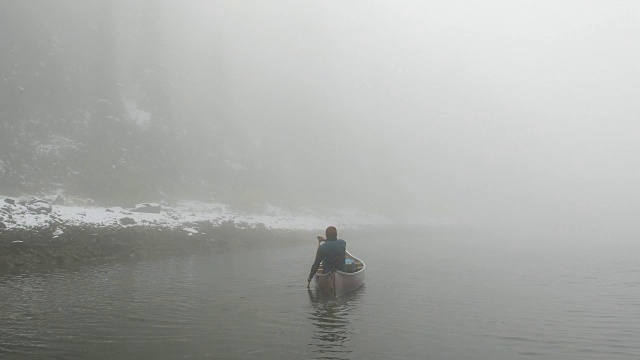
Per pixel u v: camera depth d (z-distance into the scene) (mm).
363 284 12602
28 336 7051
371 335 7293
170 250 20406
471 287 12180
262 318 8375
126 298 10172
